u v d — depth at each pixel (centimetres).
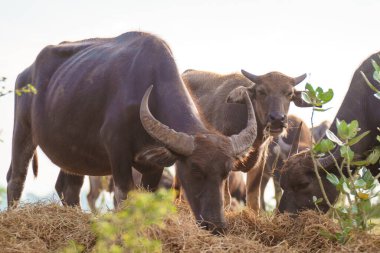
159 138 1231
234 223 1316
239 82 1905
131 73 1438
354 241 1143
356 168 1392
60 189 1859
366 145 1452
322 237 1191
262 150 1794
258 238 1285
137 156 1423
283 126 1758
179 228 1127
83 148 1522
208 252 1087
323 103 1227
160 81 1409
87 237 1169
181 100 1370
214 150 1216
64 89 1568
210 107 1903
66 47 1686
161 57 1440
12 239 1155
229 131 1838
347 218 1227
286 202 1429
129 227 982
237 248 1110
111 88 1458
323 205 1411
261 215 1384
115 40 1587
